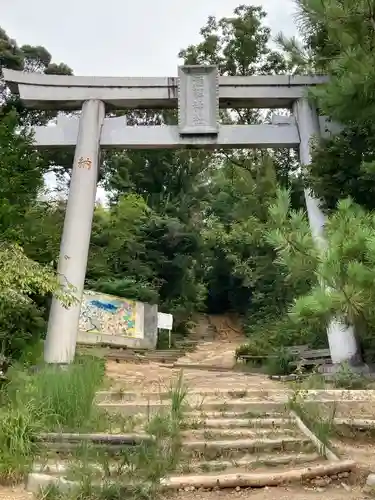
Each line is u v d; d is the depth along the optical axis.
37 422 5.54
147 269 23.73
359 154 9.80
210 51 21.67
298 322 4.07
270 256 16.86
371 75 5.15
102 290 20.61
